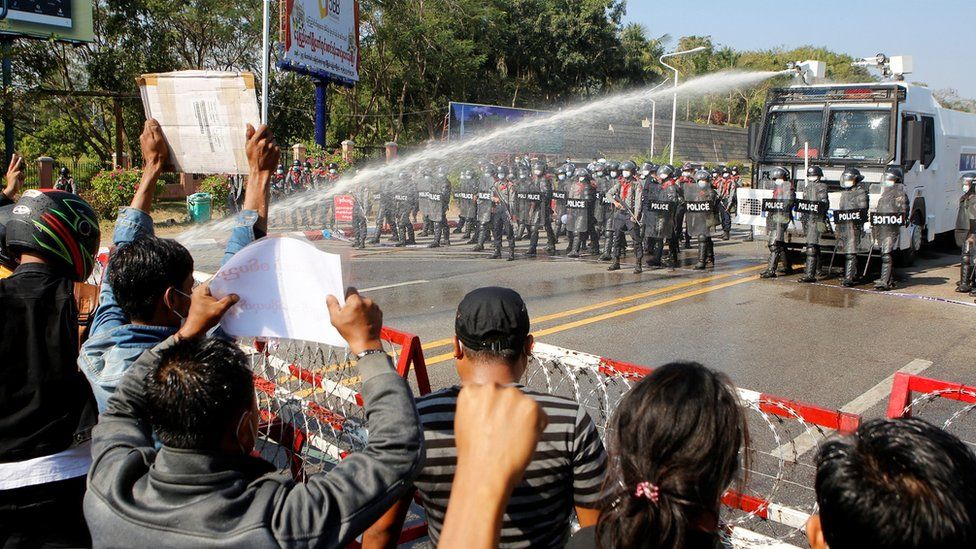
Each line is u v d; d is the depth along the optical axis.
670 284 11.48
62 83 28.89
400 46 37.38
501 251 15.23
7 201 3.62
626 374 3.30
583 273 12.53
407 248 16.09
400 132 40.41
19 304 2.26
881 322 8.98
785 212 11.78
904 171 11.41
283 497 1.57
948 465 1.20
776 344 7.88
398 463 1.60
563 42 45.69
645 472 1.46
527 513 1.96
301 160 23.56
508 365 2.10
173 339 1.88
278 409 3.66
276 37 31.88
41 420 2.23
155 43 29.27
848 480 1.23
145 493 1.59
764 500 3.00
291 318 1.80
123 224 2.65
